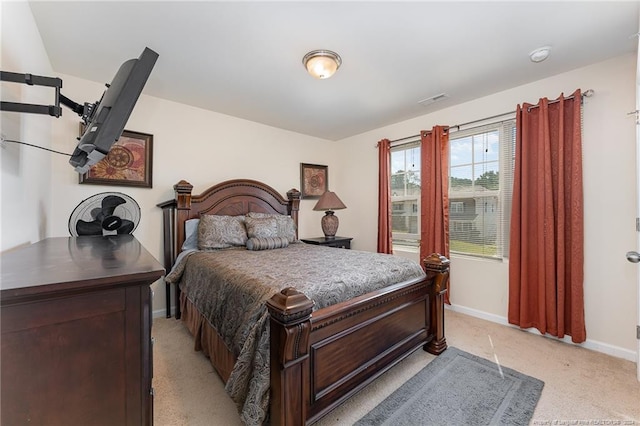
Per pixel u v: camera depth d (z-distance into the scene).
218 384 1.80
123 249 1.26
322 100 3.00
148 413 0.80
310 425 1.33
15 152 1.38
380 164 3.82
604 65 2.19
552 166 2.40
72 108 1.13
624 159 2.11
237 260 2.25
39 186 1.89
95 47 2.01
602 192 2.20
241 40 1.92
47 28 1.78
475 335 2.48
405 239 3.71
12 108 0.98
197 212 3.12
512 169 2.72
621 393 1.68
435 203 3.18
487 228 2.90
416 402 1.62
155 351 2.22
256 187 3.62
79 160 1.10
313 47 2.01
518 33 1.85
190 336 2.49
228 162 3.50
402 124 3.70
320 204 3.98
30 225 1.67
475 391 1.71
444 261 2.19
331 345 1.42
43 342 0.67
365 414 1.53
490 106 2.85
